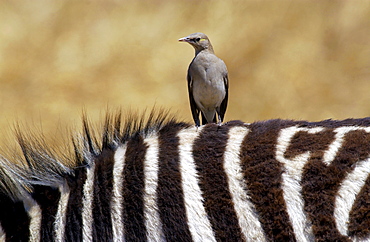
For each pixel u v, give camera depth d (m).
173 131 10.07
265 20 42.75
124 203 9.05
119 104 36.78
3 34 41.59
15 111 35.59
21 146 10.48
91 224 9.05
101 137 10.47
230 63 39.94
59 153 10.66
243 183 8.88
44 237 9.18
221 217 8.72
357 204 8.38
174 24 43.75
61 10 44.44
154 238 8.80
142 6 45.38
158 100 37.47
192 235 8.70
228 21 43.22
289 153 9.08
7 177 9.78
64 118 34.69
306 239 8.39
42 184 9.75
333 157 8.88
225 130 9.84
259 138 9.45
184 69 40.25
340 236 8.26
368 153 8.84
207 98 16.77
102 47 41.62
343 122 9.88
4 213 9.57
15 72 38.72
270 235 8.51
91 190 9.33
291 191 8.67
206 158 9.28
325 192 8.56
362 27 41.28
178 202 8.89
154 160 9.38
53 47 41.31
